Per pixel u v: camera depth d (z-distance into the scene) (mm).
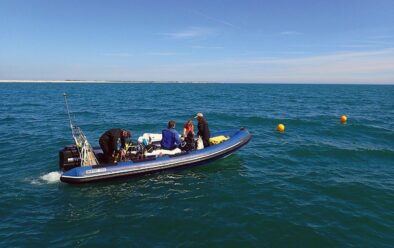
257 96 51469
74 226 5320
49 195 6602
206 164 8797
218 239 4918
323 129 15438
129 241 4836
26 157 9445
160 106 29844
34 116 20125
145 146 8336
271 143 11922
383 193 6754
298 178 7812
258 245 4746
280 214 5770
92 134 13938
